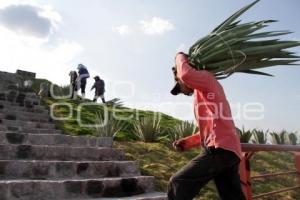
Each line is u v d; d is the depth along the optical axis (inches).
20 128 258.2
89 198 152.6
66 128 339.9
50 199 142.3
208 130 93.4
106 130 314.8
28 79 633.0
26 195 136.9
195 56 99.7
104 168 181.0
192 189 87.4
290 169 291.1
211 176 89.0
